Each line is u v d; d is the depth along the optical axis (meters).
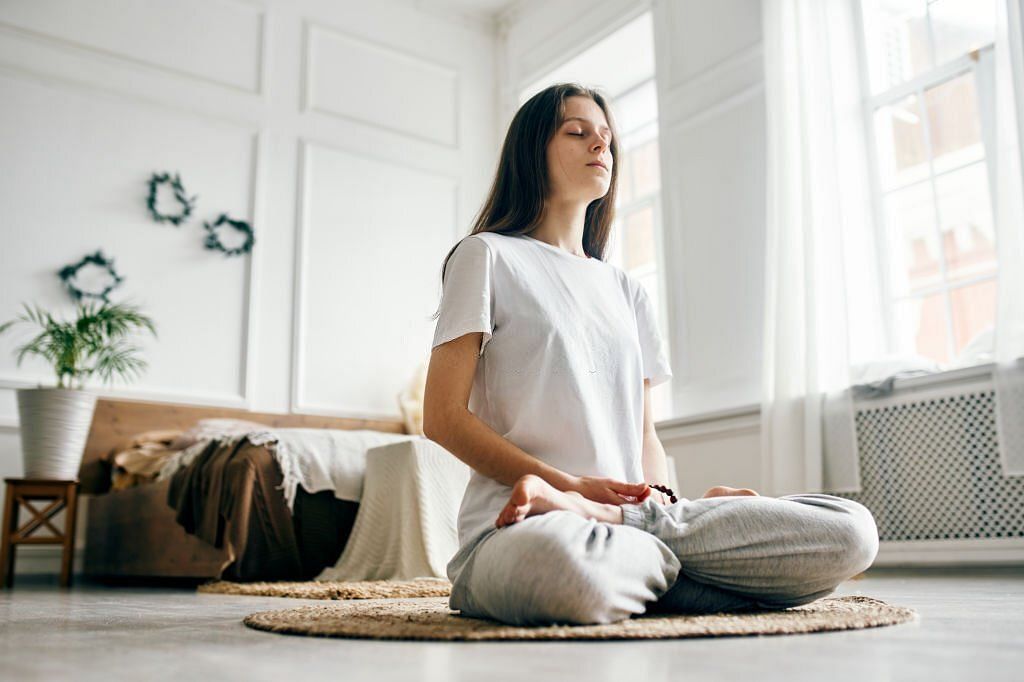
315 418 4.45
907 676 0.64
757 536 1.07
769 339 3.33
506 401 1.20
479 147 5.42
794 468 3.13
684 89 4.16
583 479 1.11
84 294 3.92
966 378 2.71
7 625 1.28
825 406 3.08
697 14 4.17
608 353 1.27
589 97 1.43
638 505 1.10
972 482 2.67
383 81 5.09
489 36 5.61
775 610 1.13
